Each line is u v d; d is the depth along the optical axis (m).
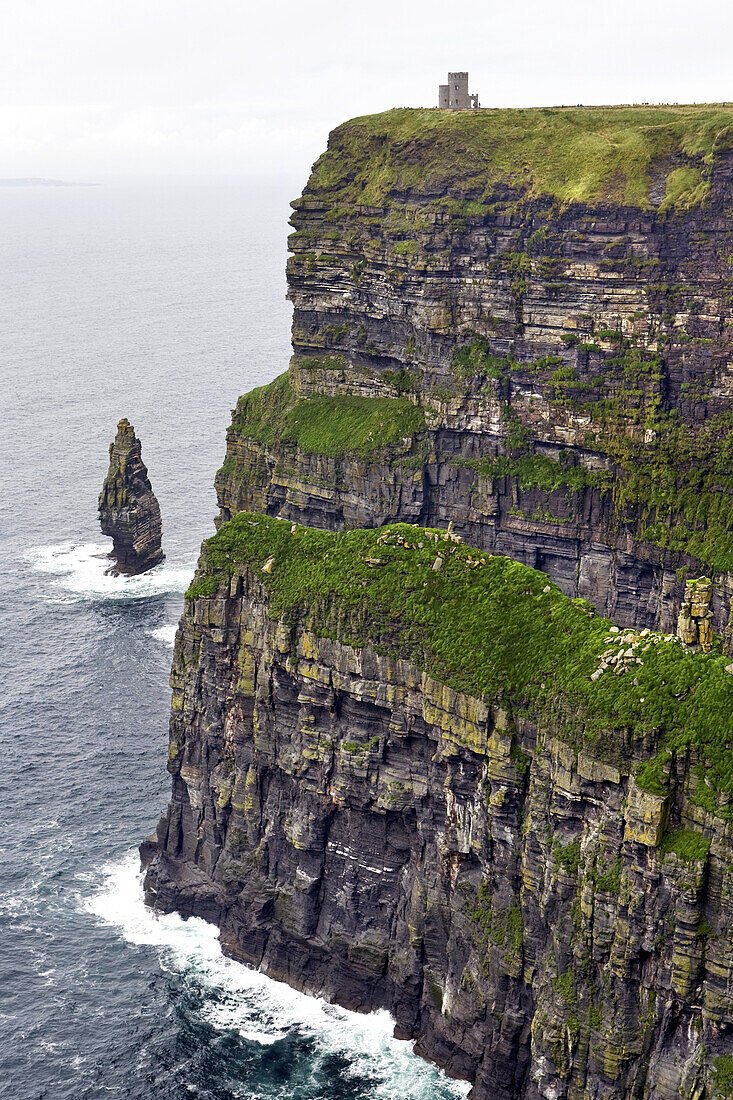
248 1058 133.62
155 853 158.62
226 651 147.00
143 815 172.25
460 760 126.00
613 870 111.81
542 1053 116.94
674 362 187.12
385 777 134.75
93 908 155.75
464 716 123.94
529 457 197.62
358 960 138.12
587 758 112.94
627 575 191.00
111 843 166.88
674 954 107.25
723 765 106.12
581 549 195.00
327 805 139.12
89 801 175.12
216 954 148.12
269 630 142.00
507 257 198.62
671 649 115.94
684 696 111.38
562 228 193.88
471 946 127.44
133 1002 141.50
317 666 137.00
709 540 179.88
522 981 123.19
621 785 111.31
